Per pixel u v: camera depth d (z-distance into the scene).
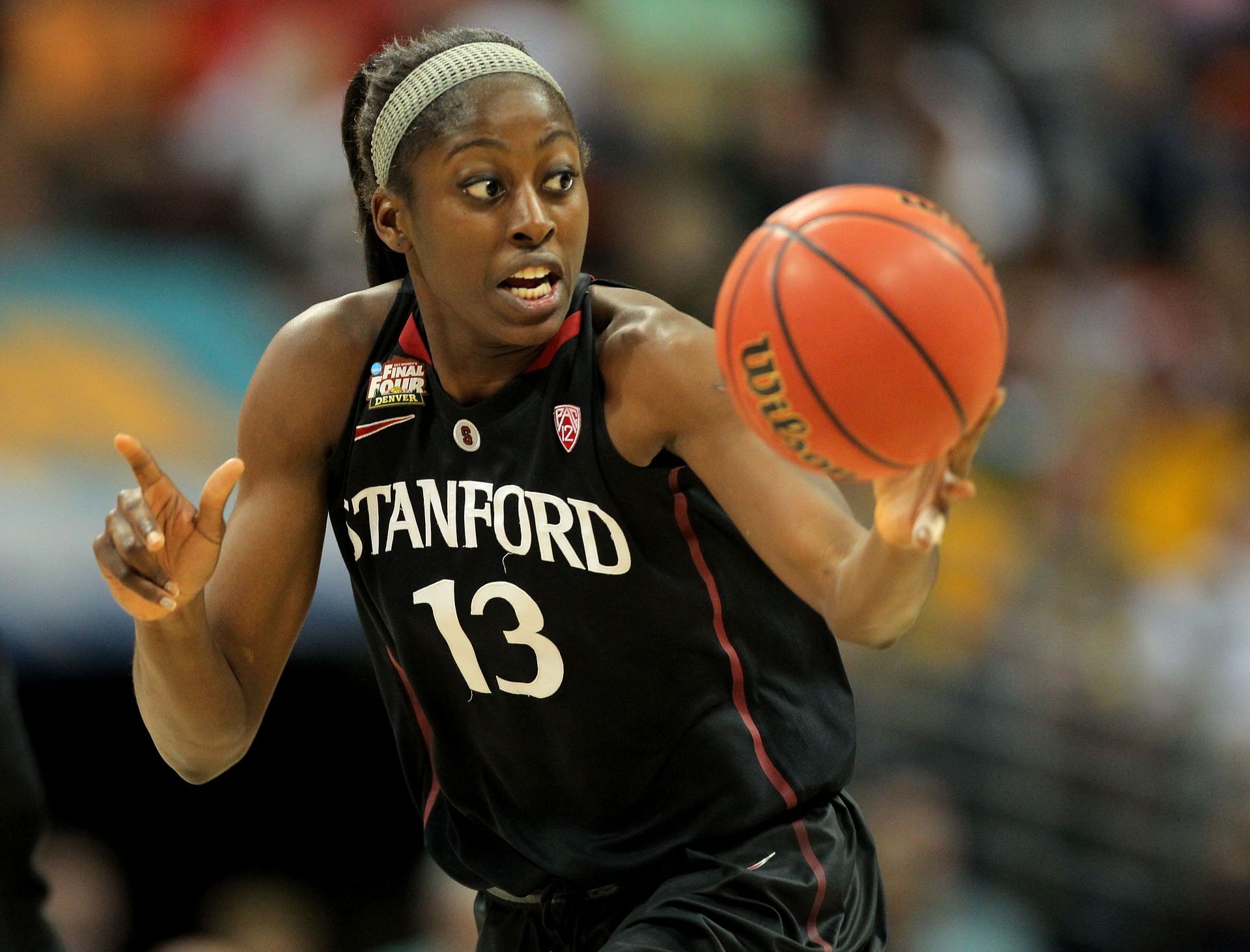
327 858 26.62
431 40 9.71
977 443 8.23
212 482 8.94
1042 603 25.81
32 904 11.42
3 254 25.30
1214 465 31.12
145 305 25.33
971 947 22.22
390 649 10.69
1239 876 23.75
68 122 28.45
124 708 24.86
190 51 30.34
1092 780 24.14
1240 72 40.28
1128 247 36.59
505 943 11.02
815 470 8.41
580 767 10.20
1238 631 25.75
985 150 34.34
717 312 8.55
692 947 9.59
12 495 21.48
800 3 33.34
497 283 9.30
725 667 9.95
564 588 9.72
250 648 10.29
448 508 9.90
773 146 31.55
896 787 22.47
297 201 27.67
